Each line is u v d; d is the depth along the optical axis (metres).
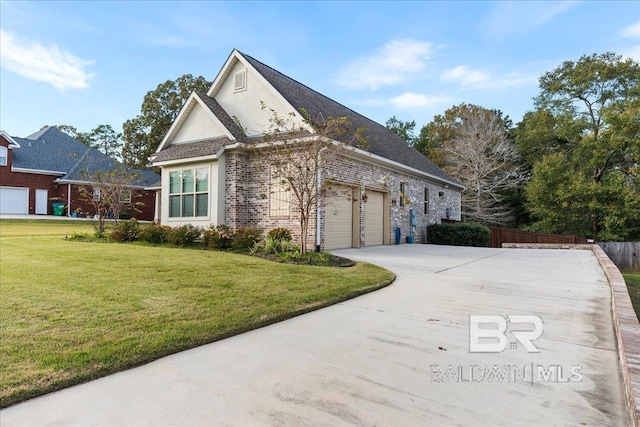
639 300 7.19
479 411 2.44
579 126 25.09
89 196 19.31
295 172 10.45
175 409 2.44
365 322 4.40
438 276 7.49
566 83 25.78
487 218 27.95
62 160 27.84
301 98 13.51
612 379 2.92
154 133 31.30
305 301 5.14
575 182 21.80
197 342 3.62
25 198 25.83
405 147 20.58
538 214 23.95
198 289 5.68
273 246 10.00
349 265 8.62
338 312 4.83
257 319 4.33
